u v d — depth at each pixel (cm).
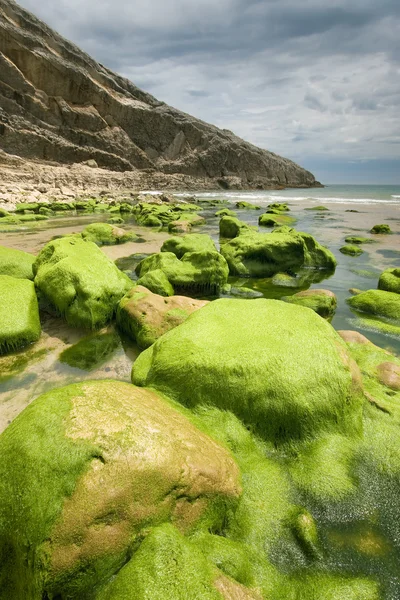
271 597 330
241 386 511
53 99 6366
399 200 5056
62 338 861
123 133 7112
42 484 322
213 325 631
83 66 7025
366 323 970
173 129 7712
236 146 8194
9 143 5675
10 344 792
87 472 325
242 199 5322
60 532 296
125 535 314
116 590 279
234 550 349
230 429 492
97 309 908
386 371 647
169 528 326
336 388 521
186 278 1195
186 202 4538
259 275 1496
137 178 6581
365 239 2108
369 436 512
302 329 605
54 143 6072
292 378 511
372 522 411
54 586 286
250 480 438
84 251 1093
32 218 2812
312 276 1470
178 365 550
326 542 388
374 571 362
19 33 6069
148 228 2612
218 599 276
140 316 838
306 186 10194
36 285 985
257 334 591
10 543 310
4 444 364
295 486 444
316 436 496
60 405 393
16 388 664
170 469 350
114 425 366
